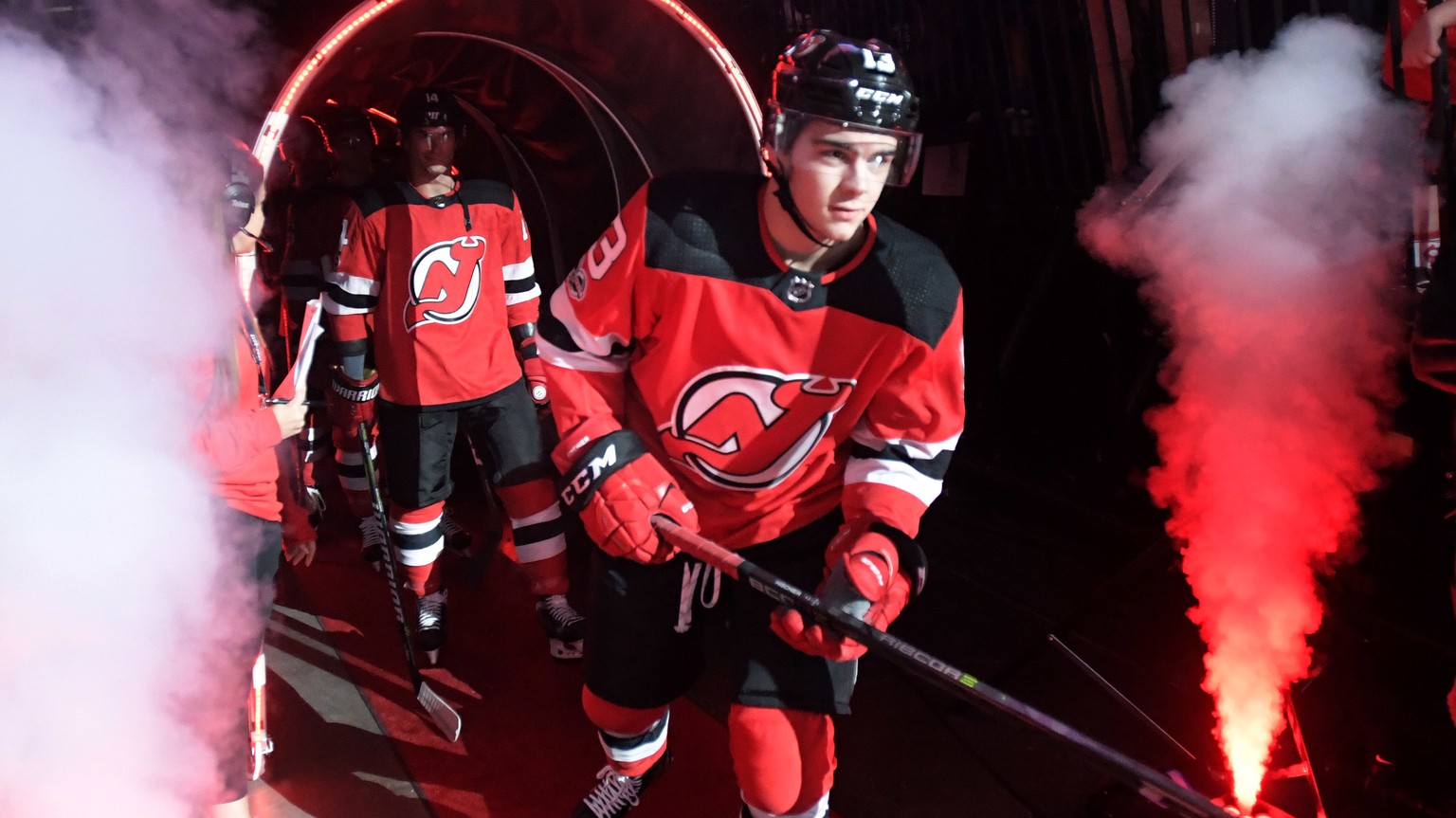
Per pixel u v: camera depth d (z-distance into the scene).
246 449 1.96
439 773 2.59
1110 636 3.12
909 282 1.75
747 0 4.77
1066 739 1.29
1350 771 2.41
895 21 4.28
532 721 2.82
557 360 1.94
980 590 3.46
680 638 2.02
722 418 1.88
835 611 1.58
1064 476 4.00
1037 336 4.09
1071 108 3.77
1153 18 3.27
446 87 4.03
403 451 3.05
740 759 1.83
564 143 3.71
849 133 1.54
